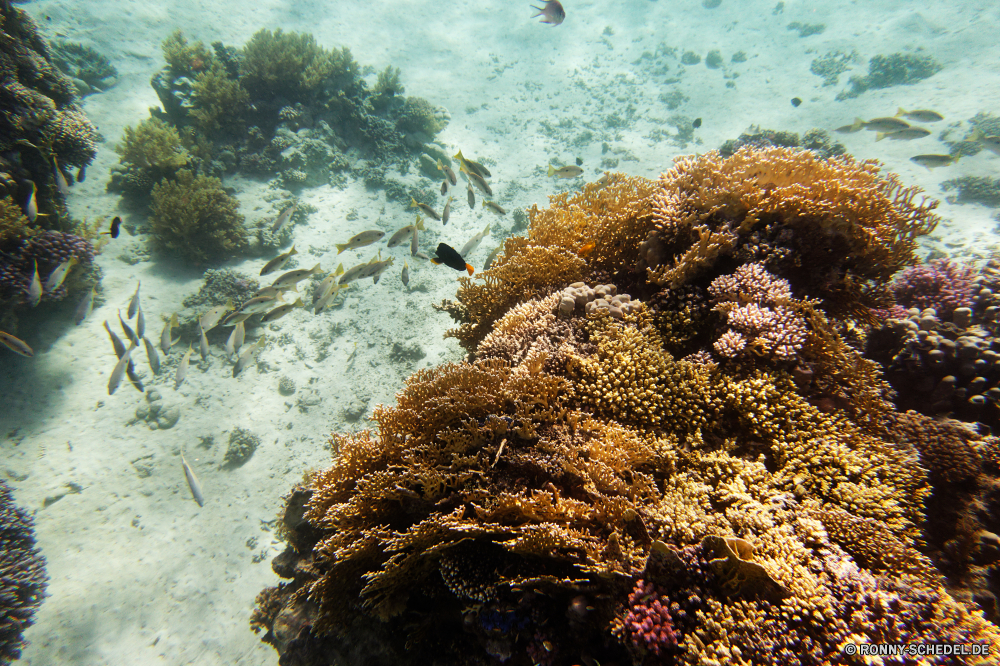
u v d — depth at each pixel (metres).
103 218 3.39
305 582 1.28
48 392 2.65
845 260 1.36
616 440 1.00
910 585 0.85
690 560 0.78
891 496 1.01
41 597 2.03
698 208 1.41
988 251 3.02
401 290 3.40
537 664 0.80
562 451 1.01
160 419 2.66
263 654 1.97
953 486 1.20
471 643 0.96
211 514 2.37
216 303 3.09
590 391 1.16
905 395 1.42
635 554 0.81
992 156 3.90
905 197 1.41
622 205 1.59
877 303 1.40
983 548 1.09
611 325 1.28
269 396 2.84
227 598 2.12
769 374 1.16
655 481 0.98
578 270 1.52
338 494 1.10
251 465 2.55
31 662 1.93
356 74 4.88
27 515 2.14
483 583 0.86
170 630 2.03
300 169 4.00
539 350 1.26
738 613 0.73
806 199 1.30
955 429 1.27
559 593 0.83
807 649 0.70
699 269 1.35
